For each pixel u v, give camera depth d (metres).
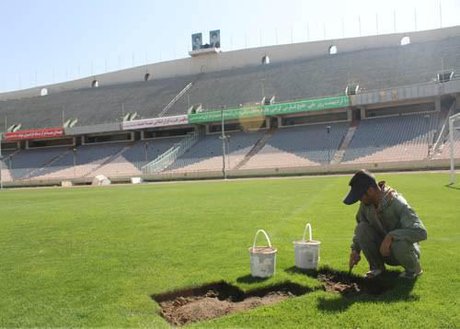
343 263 6.39
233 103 57.59
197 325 4.32
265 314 4.49
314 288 5.31
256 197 19.42
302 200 16.97
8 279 6.43
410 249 5.17
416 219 5.06
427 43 55.41
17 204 22.02
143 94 68.12
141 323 4.46
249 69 65.94
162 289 5.57
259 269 5.78
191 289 5.69
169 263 7.05
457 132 41.41
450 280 5.37
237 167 48.31
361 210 5.53
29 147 70.12
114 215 14.68
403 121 47.59
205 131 59.53
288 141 51.06
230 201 18.06
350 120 51.56
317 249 6.15
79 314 4.79
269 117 54.28
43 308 5.04
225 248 8.10
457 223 9.77
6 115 73.38
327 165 42.84
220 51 70.50
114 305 5.03
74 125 64.19
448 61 49.69
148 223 12.21
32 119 69.94
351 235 8.90
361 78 52.84
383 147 44.03
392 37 59.66
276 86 58.06
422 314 4.33
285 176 42.84
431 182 22.75
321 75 56.78
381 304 4.63
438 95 45.16
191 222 12.02
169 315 4.82
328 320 4.27
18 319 4.71
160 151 57.72
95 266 7.08
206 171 48.22
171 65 73.31
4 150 70.06
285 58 66.19
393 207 5.12
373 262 5.54
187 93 64.25
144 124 58.12
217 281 5.88
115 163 57.28
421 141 42.94
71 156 62.81
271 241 8.56
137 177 50.84
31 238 10.40
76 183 54.38
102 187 40.91
